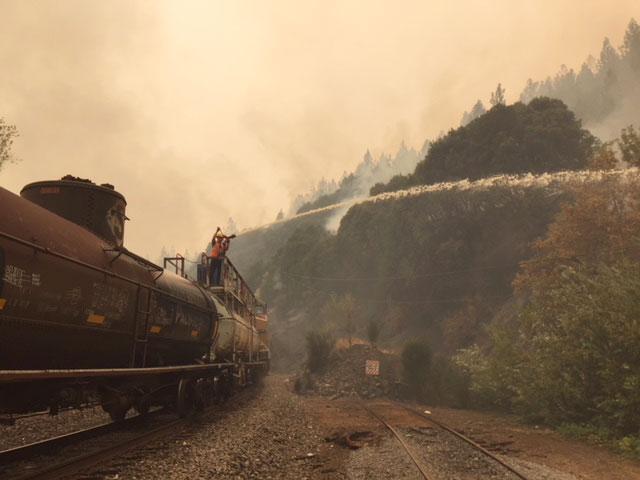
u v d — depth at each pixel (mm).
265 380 35812
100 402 9578
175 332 12172
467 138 85688
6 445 9312
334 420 15609
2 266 6078
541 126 74750
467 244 70375
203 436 10453
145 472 7336
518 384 16938
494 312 57000
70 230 8125
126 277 9391
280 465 8953
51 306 7055
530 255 61062
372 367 26859
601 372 13500
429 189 80688
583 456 10930
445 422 15977
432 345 66062
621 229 26312
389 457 9859
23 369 6941
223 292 19000
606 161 29156
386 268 86062
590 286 15477
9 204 6688
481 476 8508
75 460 7297
